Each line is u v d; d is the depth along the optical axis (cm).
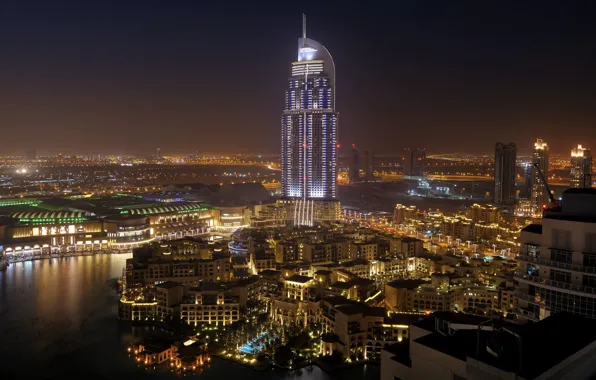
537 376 5556
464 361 6438
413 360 7412
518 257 13050
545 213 12812
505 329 6825
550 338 6700
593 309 11312
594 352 6575
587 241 11712
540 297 12406
